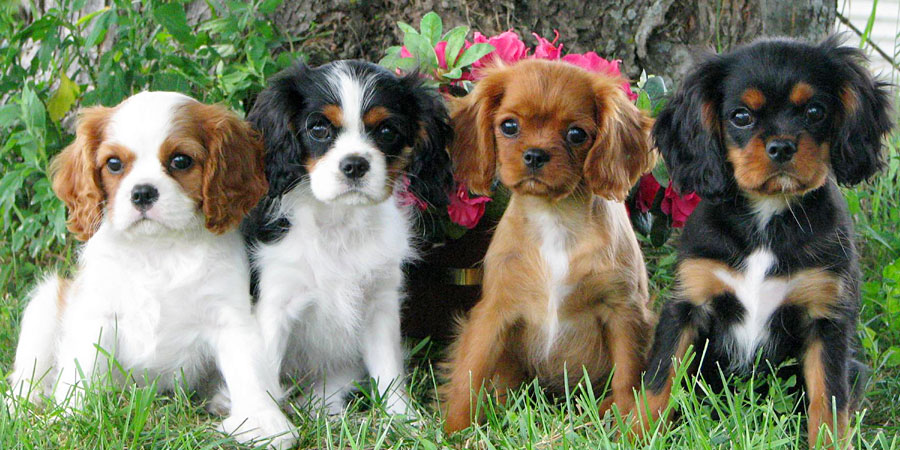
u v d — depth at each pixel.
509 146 1.48
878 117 1.46
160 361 1.52
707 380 1.50
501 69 1.51
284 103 1.51
